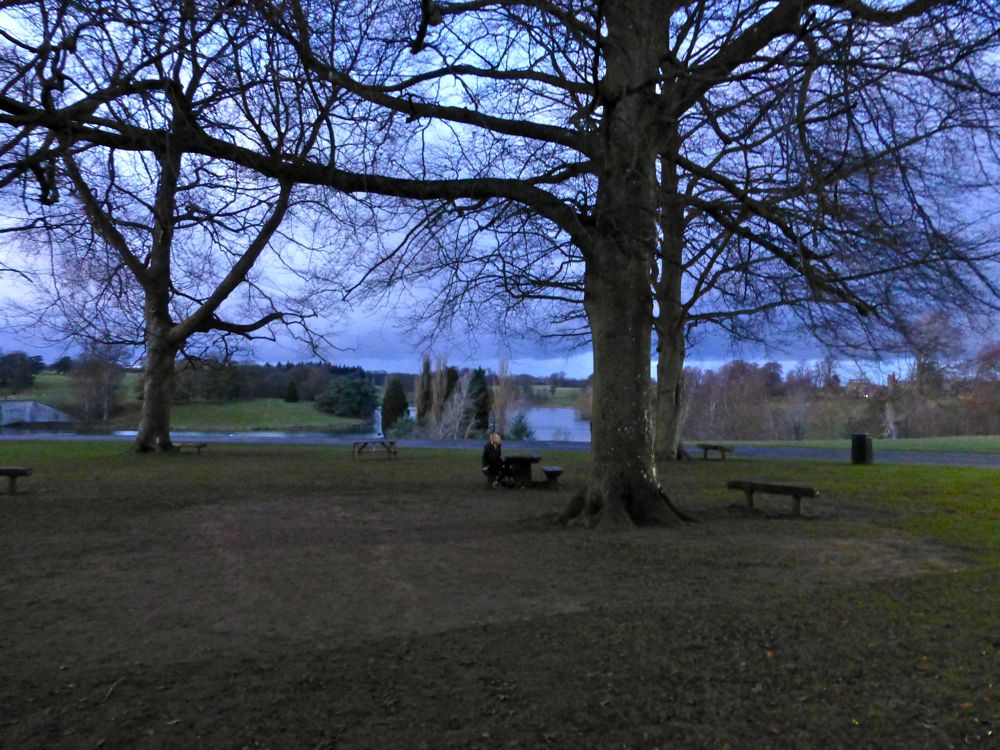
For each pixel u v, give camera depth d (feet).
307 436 131.44
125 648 17.63
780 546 29.60
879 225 26.02
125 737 12.96
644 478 35.14
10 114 25.80
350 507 41.04
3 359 180.75
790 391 173.88
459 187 33.45
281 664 16.47
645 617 19.75
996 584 23.27
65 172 30.55
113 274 36.94
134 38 23.75
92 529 34.12
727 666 16.12
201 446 81.51
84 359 159.12
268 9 24.44
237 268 68.08
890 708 13.98
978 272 23.61
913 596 21.83
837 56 23.97
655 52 33.06
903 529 33.76
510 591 22.75
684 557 27.50
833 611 20.24
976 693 14.58
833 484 52.16
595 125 31.04
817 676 15.53
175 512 39.22
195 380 182.09
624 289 34.76
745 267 38.17
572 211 34.06
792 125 24.58
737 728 13.24
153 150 27.78
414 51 29.68
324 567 26.20
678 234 50.39
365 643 17.85
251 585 23.68
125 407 189.26
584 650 17.20
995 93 21.86
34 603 21.65
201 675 15.83
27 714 13.88
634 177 33.09
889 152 24.45
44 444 92.84
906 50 22.61
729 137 31.55
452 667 16.21
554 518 35.81
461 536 32.04
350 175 31.71
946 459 77.10
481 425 171.12
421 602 21.56
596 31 27.71
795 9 28.07
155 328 78.69
